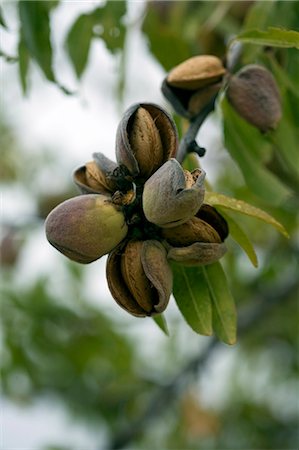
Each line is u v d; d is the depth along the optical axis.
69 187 5.73
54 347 5.89
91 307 5.89
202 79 2.84
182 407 6.31
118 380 6.09
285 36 2.72
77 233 2.20
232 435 6.53
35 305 5.80
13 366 5.95
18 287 5.86
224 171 5.47
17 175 6.33
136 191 2.30
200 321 2.49
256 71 2.89
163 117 2.35
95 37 3.64
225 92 2.95
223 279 2.51
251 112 2.88
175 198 2.13
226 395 6.57
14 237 5.84
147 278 2.26
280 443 6.52
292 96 3.10
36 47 3.36
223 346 5.51
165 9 3.89
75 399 6.25
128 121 2.33
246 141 3.14
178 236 2.28
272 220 2.38
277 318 6.00
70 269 5.92
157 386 6.11
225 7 3.76
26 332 5.85
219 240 2.31
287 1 3.28
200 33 3.84
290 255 5.26
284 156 3.12
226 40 3.83
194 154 2.85
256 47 2.99
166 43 3.91
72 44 3.63
